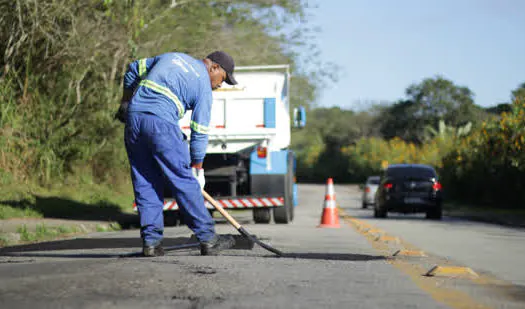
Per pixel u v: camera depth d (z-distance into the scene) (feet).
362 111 297.12
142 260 17.15
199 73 19.34
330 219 45.14
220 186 48.11
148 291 11.90
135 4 55.26
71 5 50.26
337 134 298.76
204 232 19.13
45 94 54.24
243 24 72.02
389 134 281.13
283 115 50.96
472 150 92.48
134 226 47.57
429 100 269.44
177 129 18.81
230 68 20.21
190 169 18.99
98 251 21.56
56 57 51.06
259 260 17.76
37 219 41.65
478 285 14.64
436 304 11.66
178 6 67.31
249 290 12.41
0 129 49.29
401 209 67.56
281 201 45.70
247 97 45.11
